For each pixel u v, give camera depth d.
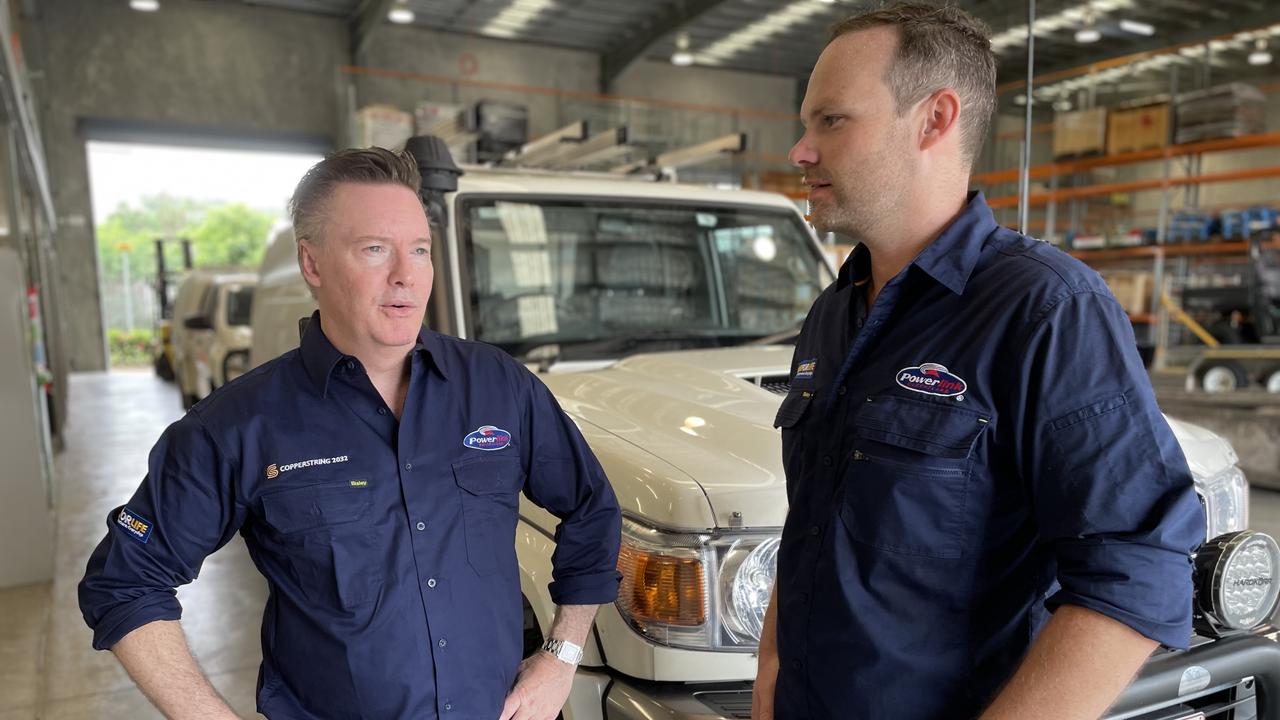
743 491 1.69
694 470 1.75
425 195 2.58
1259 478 6.57
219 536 1.38
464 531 1.39
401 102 18.91
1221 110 10.73
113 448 9.24
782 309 3.33
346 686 1.32
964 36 1.12
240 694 3.52
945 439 1.06
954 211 1.16
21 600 4.62
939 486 1.06
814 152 1.17
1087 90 18.09
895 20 1.12
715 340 3.07
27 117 9.12
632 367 2.59
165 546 1.34
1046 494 1.01
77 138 17.28
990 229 1.15
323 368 1.35
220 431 1.33
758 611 1.66
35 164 10.45
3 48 6.38
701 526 1.65
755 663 1.66
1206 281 12.56
